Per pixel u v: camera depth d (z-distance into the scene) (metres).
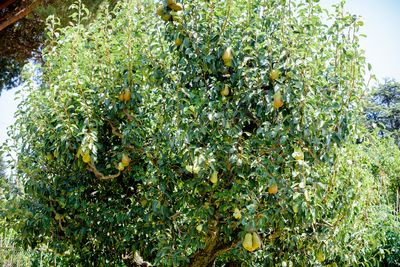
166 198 3.37
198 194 3.35
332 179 3.38
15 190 4.00
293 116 3.01
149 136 3.49
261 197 3.21
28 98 3.78
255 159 3.04
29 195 3.90
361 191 3.62
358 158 3.73
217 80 3.26
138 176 3.46
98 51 3.61
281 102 2.93
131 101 3.40
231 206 3.21
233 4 3.12
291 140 3.09
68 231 3.69
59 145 3.46
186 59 3.26
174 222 3.52
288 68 3.05
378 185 4.34
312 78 3.07
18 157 3.93
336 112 3.13
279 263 3.67
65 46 3.67
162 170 3.25
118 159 3.49
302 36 3.11
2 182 3.96
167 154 3.34
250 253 3.69
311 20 3.23
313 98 3.07
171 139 3.16
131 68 3.40
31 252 6.37
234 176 3.17
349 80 3.27
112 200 3.88
